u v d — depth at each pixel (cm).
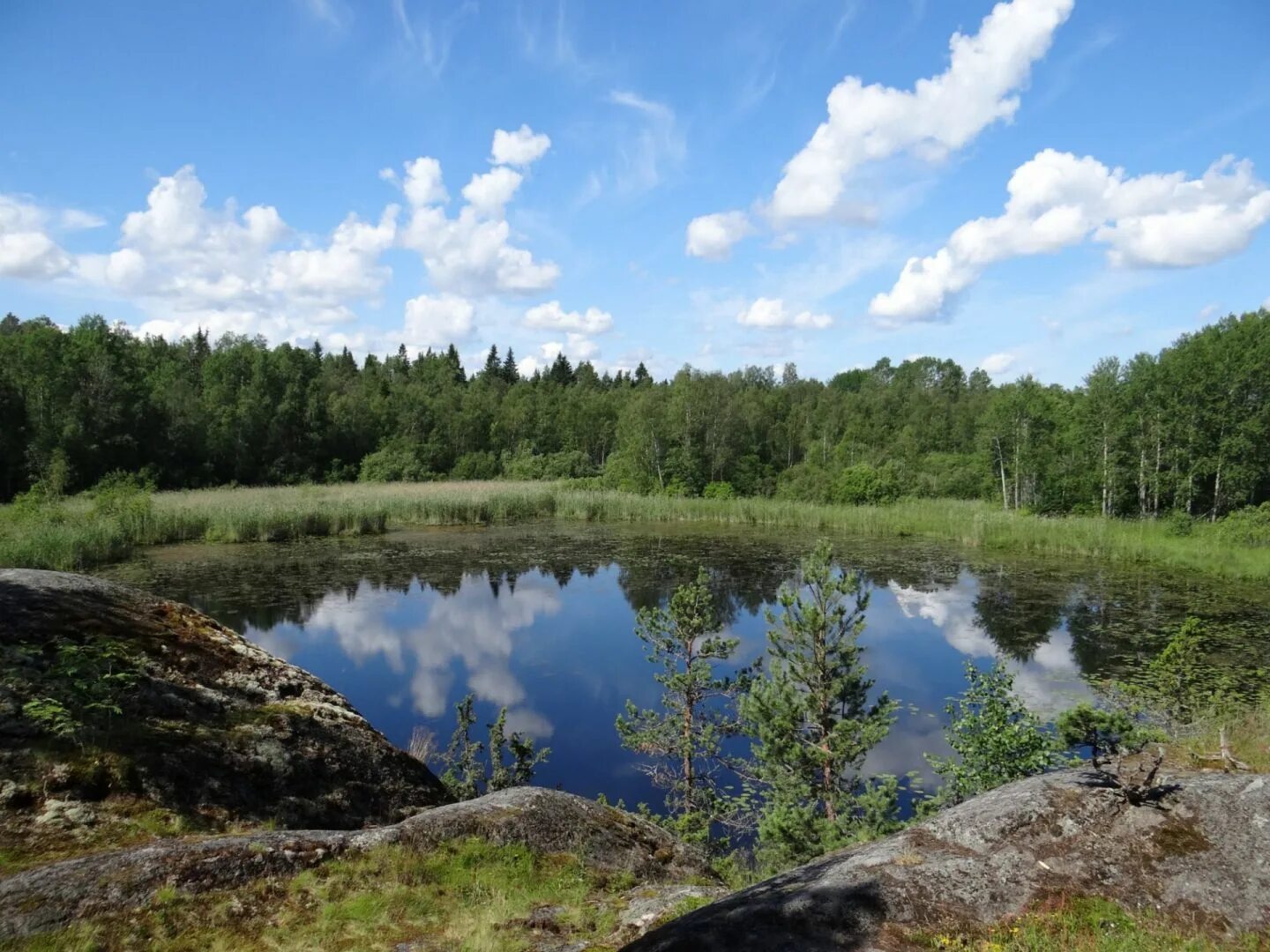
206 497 4034
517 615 2011
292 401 6241
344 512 3409
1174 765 836
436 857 537
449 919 473
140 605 802
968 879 413
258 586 2244
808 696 1002
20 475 4422
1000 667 905
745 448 6106
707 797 1108
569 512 4256
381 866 506
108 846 486
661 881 625
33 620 678
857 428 6838
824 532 3694
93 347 5181
